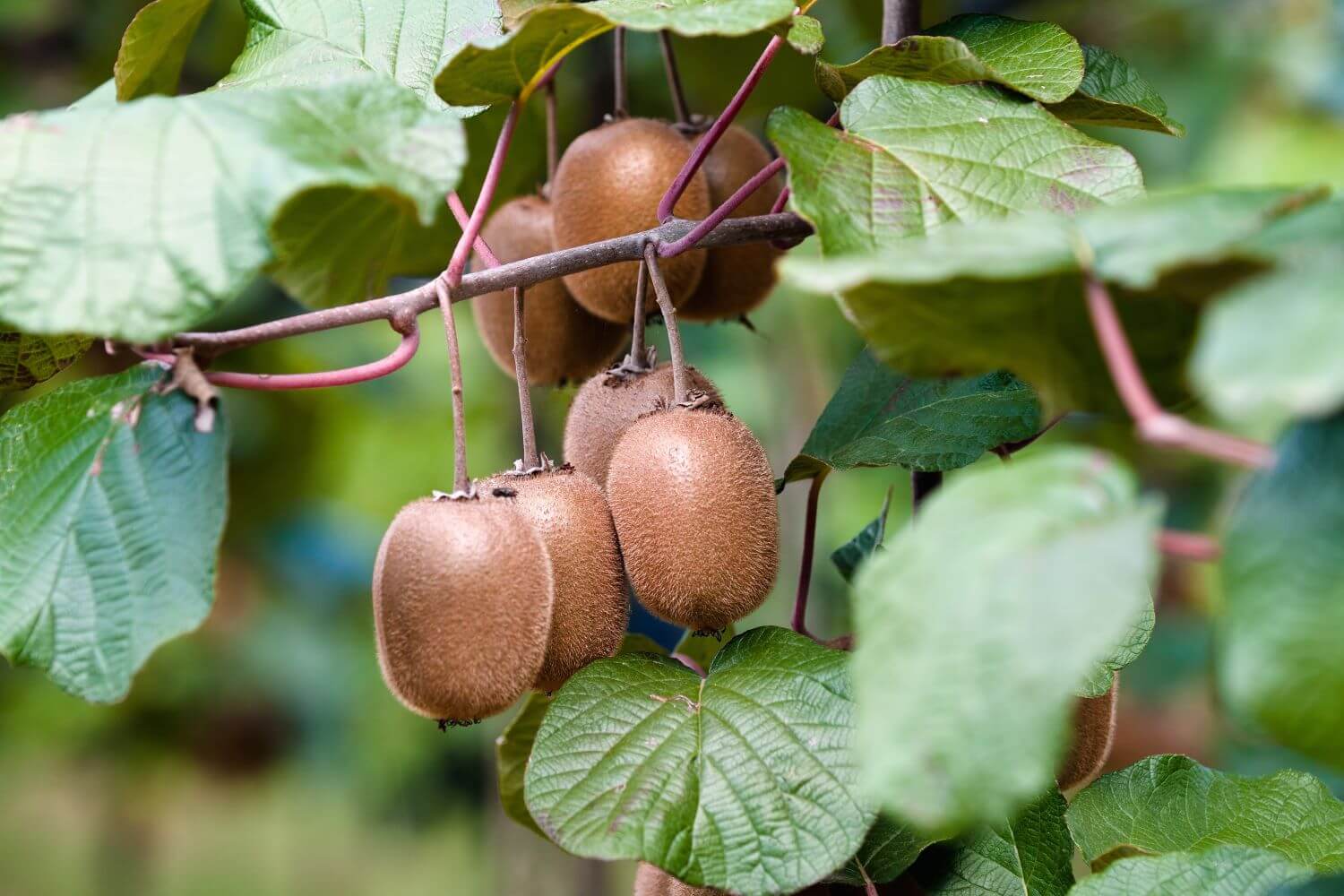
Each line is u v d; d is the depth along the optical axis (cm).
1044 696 68
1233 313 68
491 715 83
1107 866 84
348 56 91
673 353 87
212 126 77
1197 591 159
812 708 82
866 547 95
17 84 152
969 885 87
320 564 211
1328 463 70
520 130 107
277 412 166
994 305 74
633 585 86
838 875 85
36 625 79
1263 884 80
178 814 235
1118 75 92
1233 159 164
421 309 84
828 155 83
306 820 266
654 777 81
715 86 115
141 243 76
